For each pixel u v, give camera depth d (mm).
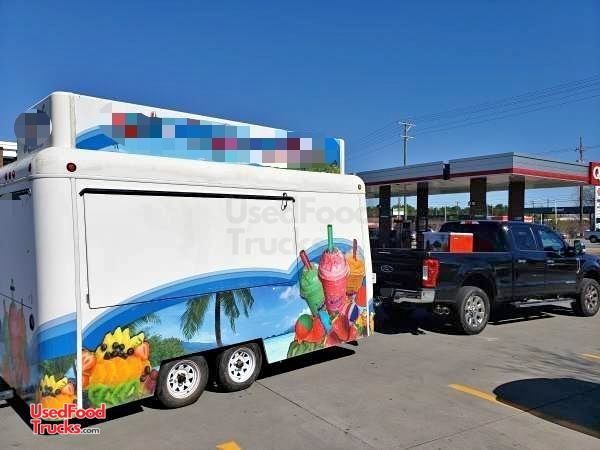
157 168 5027
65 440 4570
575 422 5004
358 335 7074
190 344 5270
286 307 6168
